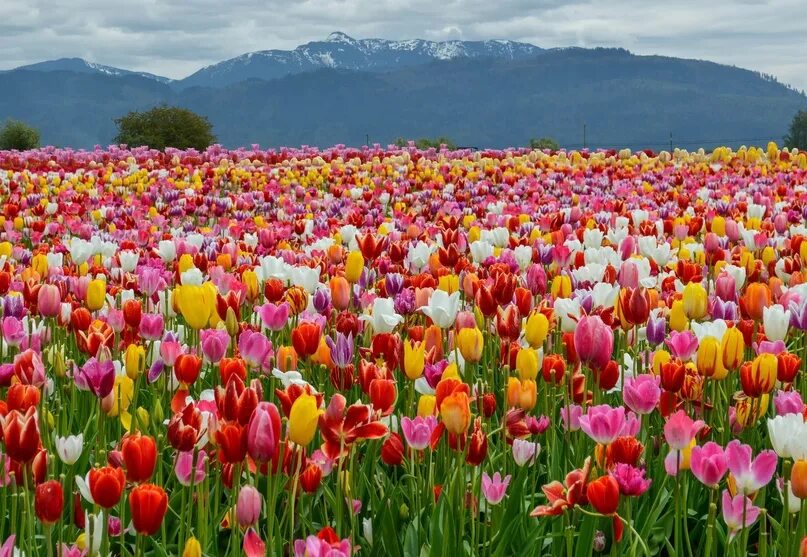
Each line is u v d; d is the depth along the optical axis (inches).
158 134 1977.1
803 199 577.9
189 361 170.1
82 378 186.4
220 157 1025.5
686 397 181.2
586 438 194.2
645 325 233.8
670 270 326.3
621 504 164.4
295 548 130.6
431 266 297.3
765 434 207.2
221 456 132.5
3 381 179.0
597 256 307.1
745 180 709.3
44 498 125.5
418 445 159.2
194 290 191.9
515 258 313.6
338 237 410.6
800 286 233.6
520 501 165.3
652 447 187.6
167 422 170.4
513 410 178.7
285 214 567.2
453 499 156.8
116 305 298.7
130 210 559.8
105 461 167.6
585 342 171.3
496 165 911.7
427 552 157.6
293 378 157.8
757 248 357.7
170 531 173.5
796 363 175.2
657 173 811.4
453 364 167.6
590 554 152.4
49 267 304.5
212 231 492.1
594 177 772.6
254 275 253.1
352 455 162.6
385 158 929.5
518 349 198.8
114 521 163.9
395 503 173.0
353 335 215.9
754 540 176.7
